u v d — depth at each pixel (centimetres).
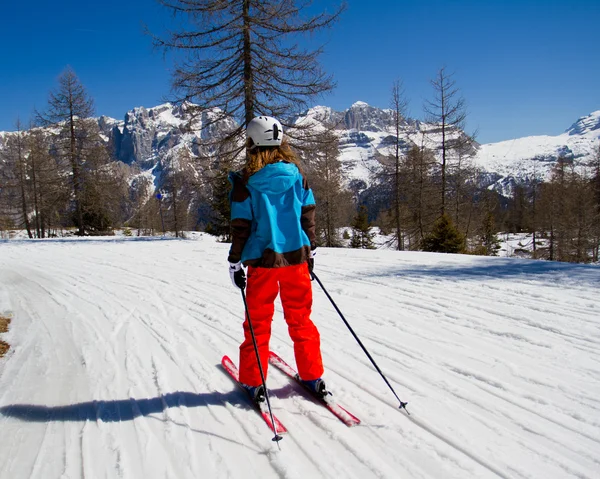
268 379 274
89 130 2573
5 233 3900
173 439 203
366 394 249
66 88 2494
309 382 242
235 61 1337
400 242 2523
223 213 2441
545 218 3781
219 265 785
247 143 234
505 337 340
